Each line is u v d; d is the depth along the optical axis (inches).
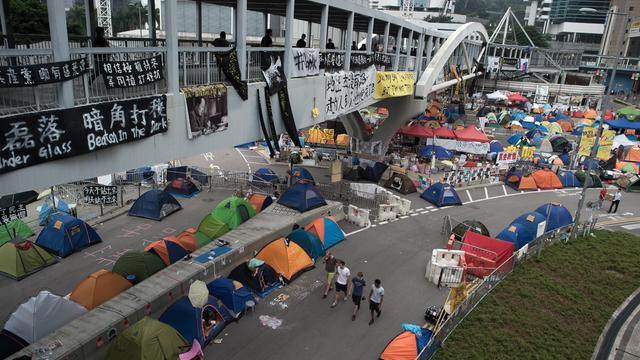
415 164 1264.8
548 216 797.9
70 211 810.2
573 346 522.0
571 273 702.5
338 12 821.9
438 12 6486.2
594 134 1156.5
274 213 805.2
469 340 511.5
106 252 711.7
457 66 1855.3
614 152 1457.9
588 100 3034.0
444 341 505.0
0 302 569.0
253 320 536.4
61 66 345.4
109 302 490.3
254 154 1390.3
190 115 471.2
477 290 584.1
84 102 389.1
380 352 493.4
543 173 1199.6
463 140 1382.9
